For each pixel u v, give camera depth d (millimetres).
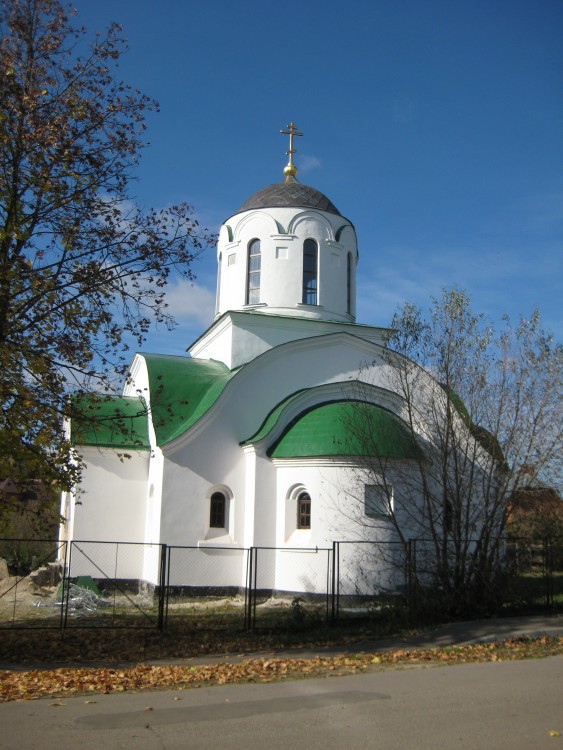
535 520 22125
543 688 10227
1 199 14289
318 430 21875
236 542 22422
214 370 25938
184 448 22531
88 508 23859
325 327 27031
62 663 12898
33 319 14875
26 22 15242
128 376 15758
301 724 8422
